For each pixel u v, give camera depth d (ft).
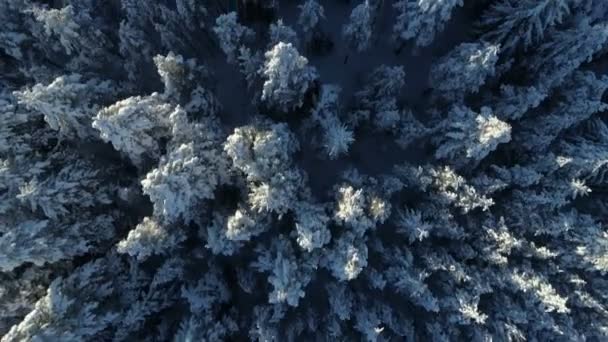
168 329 70.69
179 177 57.93
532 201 70.44
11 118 62.03
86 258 69.67
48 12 60.44
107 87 65.26
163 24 71.15
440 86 71.97
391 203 72.28
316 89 71.87
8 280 64.80
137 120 58.03
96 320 62.44
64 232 63.10
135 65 69.92
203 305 65.72
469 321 68.23
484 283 69.92
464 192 68.69
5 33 66.39
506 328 70.03
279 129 64.64
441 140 70.03
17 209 62.13
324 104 66.64
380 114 69.97
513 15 67.97
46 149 67.41
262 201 60.64
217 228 65.05
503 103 71.00
